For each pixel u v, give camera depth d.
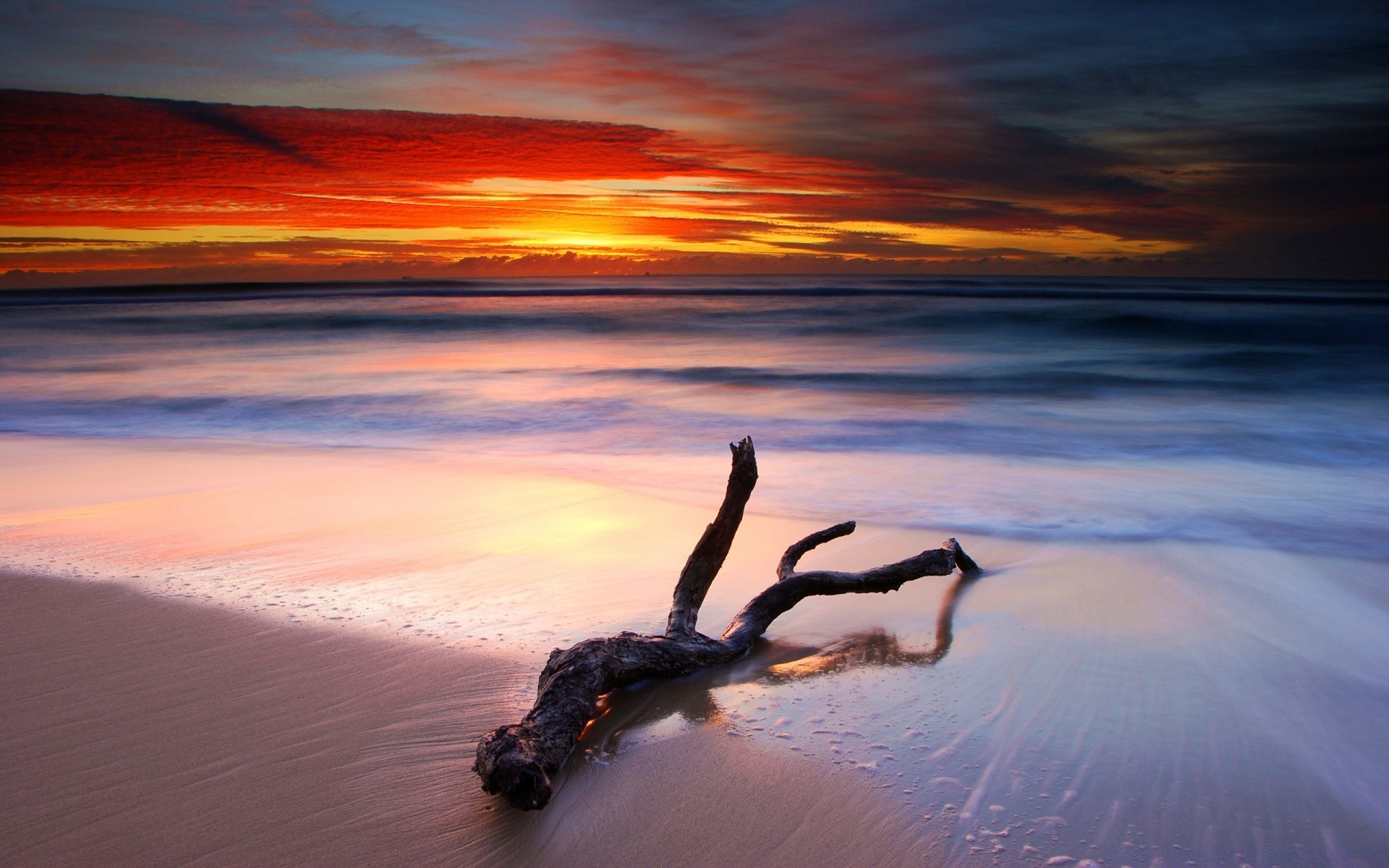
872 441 10.98
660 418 12.84
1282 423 12.30
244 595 4.67
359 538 5.91
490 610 4.45
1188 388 15.99
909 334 26.77
